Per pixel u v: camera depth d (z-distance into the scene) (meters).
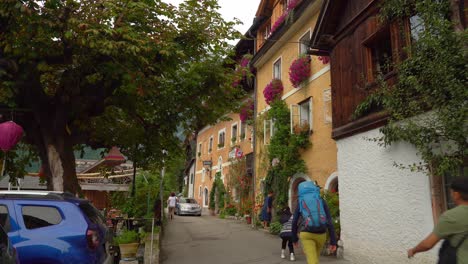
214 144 29.09
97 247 5.03
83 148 11.81
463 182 3.32
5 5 6.42
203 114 10.82
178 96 10.37
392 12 7.54
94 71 7.96
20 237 4.75
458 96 5.31
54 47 7.40
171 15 8.73
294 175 14.41
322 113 13.02
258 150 18.59
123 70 7.38
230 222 19.91
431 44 5.70
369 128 8.32
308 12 14.22
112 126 11.09
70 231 4.89
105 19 7.51
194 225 18.30
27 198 5.13
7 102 6.96
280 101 16.05
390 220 7.51
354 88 9.20
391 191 7.54
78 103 8.01
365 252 8.21
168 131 11.09
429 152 6.07
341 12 10.20
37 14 6.62
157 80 8.06
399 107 6.60
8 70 6.97
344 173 9.30
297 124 14.38
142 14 8.07
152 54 7.85
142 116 10.84
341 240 9.26
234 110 11.20
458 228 3.16
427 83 5.96
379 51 8.73
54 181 7.57
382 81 7.13
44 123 7.89
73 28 7.05
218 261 9.02
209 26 9.41
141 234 10.22
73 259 4.73
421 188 6.81
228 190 23.83
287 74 16.16
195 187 34.38
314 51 11.12
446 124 5.48
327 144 12.53
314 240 5.70
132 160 11.84
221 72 9.98
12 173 10.10
